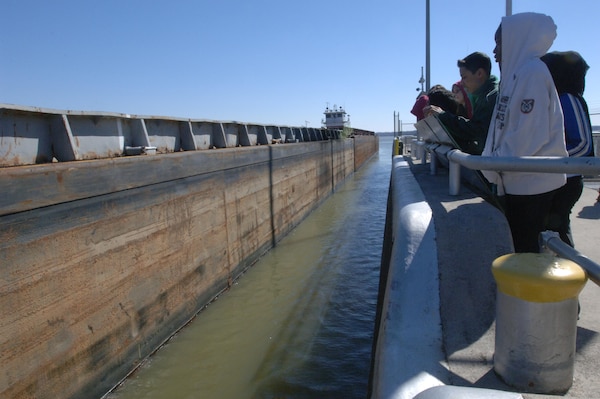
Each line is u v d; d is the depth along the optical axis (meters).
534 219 2.49
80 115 5.94
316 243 13.24
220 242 9.19
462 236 2.51
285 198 14.52
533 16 2.30
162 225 6.98
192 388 5.76
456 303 2.16
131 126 7.34
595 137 9.27
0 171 4.24
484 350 1.88
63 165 5.03
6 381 4.23
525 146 2.24
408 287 2.29
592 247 4.14
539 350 1.56
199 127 9.88
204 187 8.45
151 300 6.66
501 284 1.60
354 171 37.56
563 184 2.40
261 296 8.96
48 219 4.78
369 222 15.98
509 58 2.40
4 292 4.25
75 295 5.15
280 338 7.08
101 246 5.59
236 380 5.91
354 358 6.38
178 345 6.93
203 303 8.36
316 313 8.02
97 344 5.48
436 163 5.64
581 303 2.65
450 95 5.16
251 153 11.18
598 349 2.02
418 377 1.74
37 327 4.62
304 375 5.97
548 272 1.50
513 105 2.27
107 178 5.71
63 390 4.93
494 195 3.24
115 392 5.70
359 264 10.84
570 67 2.63
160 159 6.95
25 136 5.22
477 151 4.55
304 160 17.59
